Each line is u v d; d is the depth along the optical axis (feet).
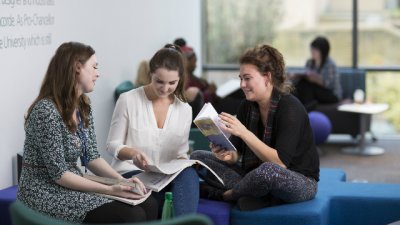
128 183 14.10
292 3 37.29
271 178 15.61
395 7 36.11
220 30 38.42
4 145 17.69
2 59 17.54
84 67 14.08
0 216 16.05
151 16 30.42
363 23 36.55
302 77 32.78
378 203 17.04
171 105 16.71
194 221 9.46
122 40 26.76
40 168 13.99
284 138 15.99
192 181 15.65
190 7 36.58
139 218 13.69
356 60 36.68
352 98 35.04
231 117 15.96
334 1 36.73
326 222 16.63
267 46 16.43
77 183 13.83
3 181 17.66
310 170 16.58
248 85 16.15
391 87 36.37
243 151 17.04
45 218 9.86
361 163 30.19
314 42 33.68
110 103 25.63
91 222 13.64
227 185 16.79
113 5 25.67
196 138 22.58
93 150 15.07
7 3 17.71
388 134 36.32
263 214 15.90
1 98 17.52
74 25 22.06
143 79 26.14
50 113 13.74
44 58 19.86
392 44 36.35
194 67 27.50
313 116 30.68
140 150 16.39
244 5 38.01
